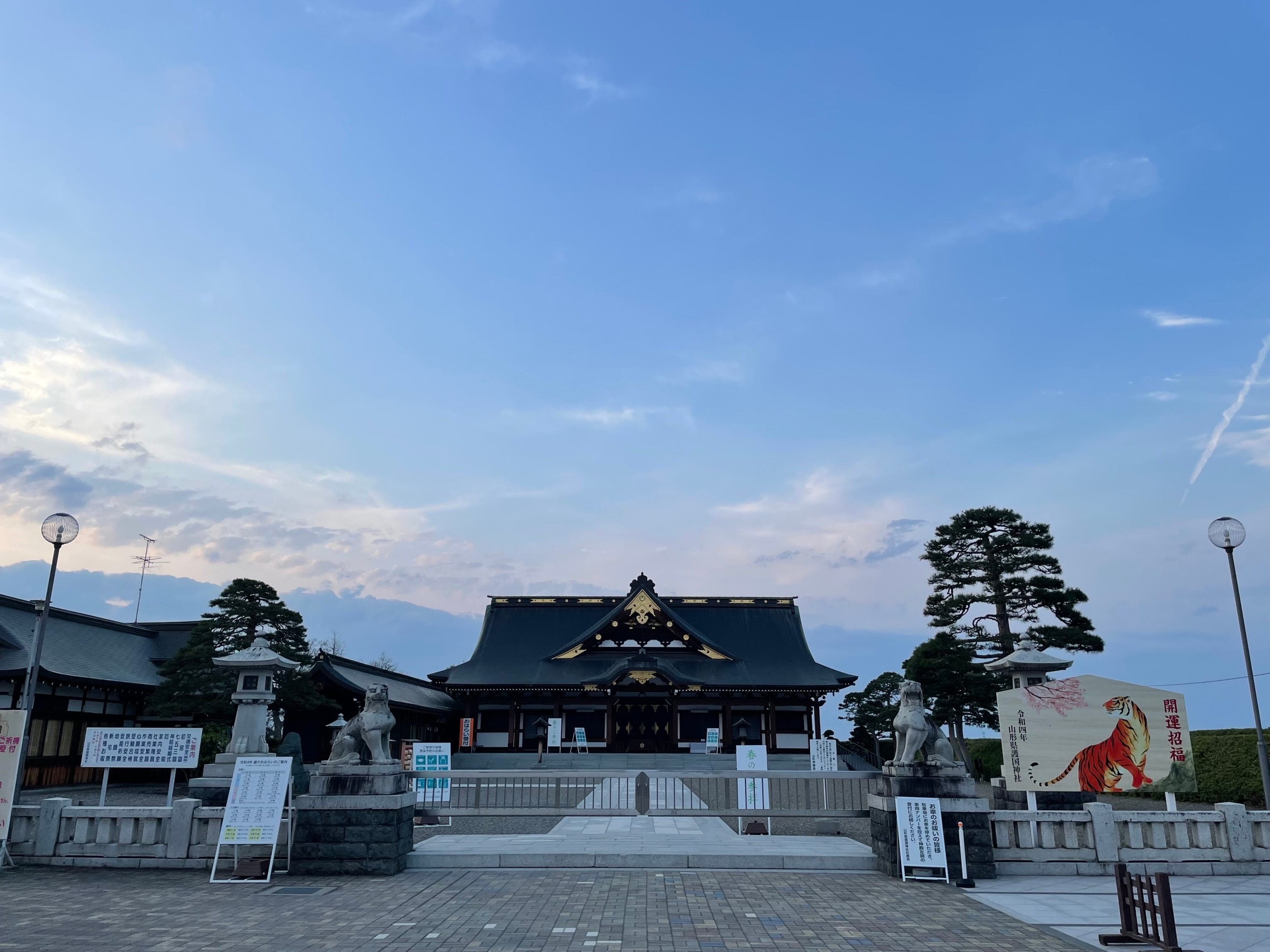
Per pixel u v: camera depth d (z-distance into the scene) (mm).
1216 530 19453
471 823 22766
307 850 14141
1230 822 15047
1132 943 9781
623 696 51156
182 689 33812
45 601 17516
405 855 14906
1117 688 15531
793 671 54875
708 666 54406
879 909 11664
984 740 43594
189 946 9539
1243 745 24984
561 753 48406
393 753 40344
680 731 51656
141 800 30047
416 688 54469
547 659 54750
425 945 9578
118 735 16141
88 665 39062
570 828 21328
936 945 9711
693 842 17312
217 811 15000
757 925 10609
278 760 14367
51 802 15219
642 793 15562
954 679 38656
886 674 55938
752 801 20562
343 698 43000
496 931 10234
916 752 14656
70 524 18156
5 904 11789
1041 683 16312
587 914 11172
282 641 36062
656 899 12117
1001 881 13969
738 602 61969
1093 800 17391
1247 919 11281
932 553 44469
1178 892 13281
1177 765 15055
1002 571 42562
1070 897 12625
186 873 14328
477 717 52406
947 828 14172
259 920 10805
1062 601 41625
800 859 14938
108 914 11164
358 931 10242
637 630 56156
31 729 34844
